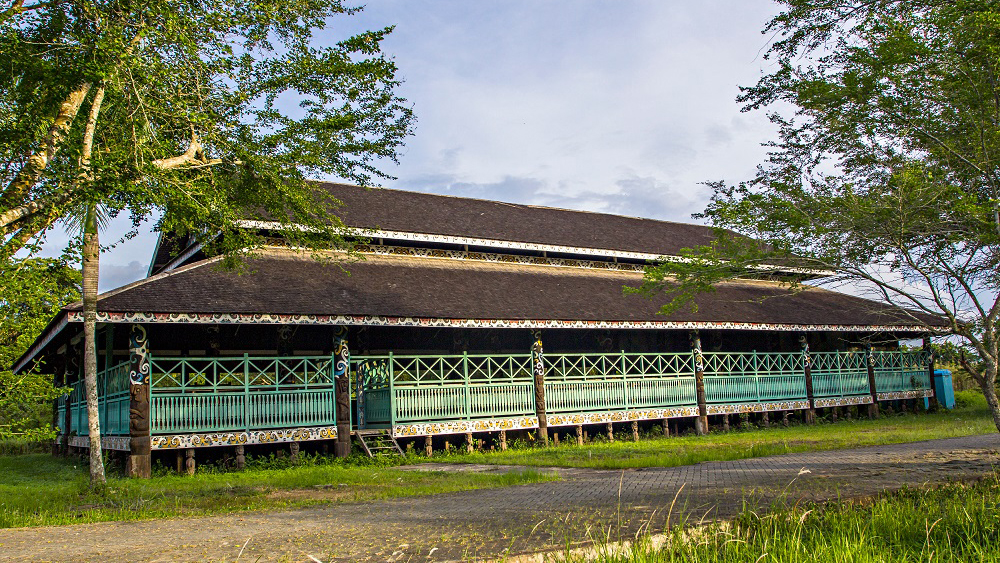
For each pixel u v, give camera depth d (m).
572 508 10.24
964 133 13.19
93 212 13.59
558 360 25.19
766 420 28.88
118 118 14.05
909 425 26.36
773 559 7.09
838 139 14.10
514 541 8.00
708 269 16.08
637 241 32.88
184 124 14.38
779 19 13.09
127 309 17.58
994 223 12.44
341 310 20.44
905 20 12.71
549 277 27.92
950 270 13.53
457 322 21.95
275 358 20.55
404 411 21.75
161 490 14.75
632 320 24.95
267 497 13.56
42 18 12.68
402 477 16.12
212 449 20.56
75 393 25.75
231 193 15.66
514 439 24.62
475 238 27.34
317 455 20.52
